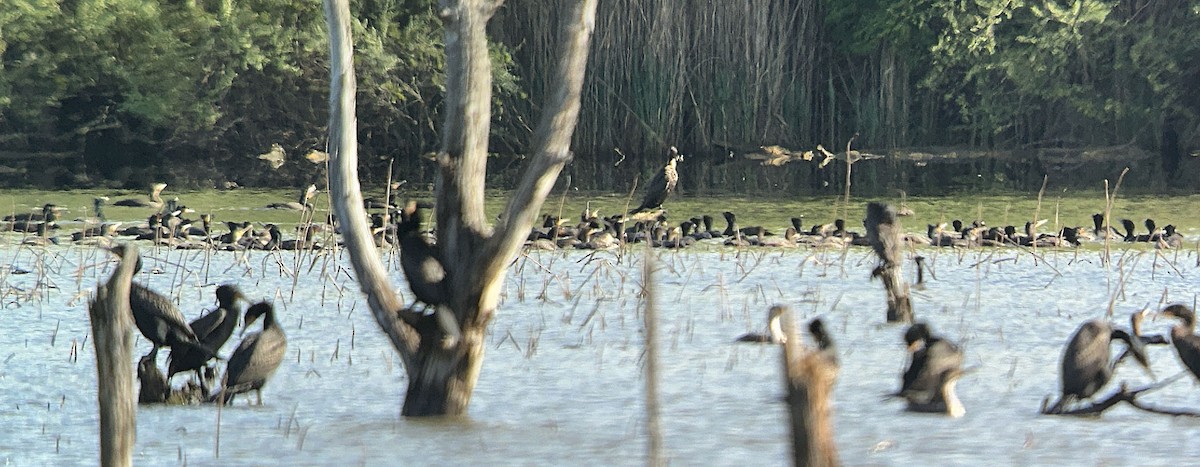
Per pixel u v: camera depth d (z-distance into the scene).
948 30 50.75
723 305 17.11
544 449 9.76
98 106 48.53
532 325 15.59
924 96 53.53
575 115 10.30
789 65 51.47
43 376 12.48
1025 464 9.38
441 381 10.78
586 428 10.47
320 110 49.38
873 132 52.44
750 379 12.41
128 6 44.38
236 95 49.03
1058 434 10.28
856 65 53.06
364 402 11.49
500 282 10.71
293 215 30.11
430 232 24.28
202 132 48.47
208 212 30.23
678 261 22.05
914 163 48.62
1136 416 10.93
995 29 51.56
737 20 50.03
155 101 45.22
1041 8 50.84
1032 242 24.27
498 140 52.25
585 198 34.44
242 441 10.05
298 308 16.77
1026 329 15.47
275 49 45.91
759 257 22.00
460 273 10.54
